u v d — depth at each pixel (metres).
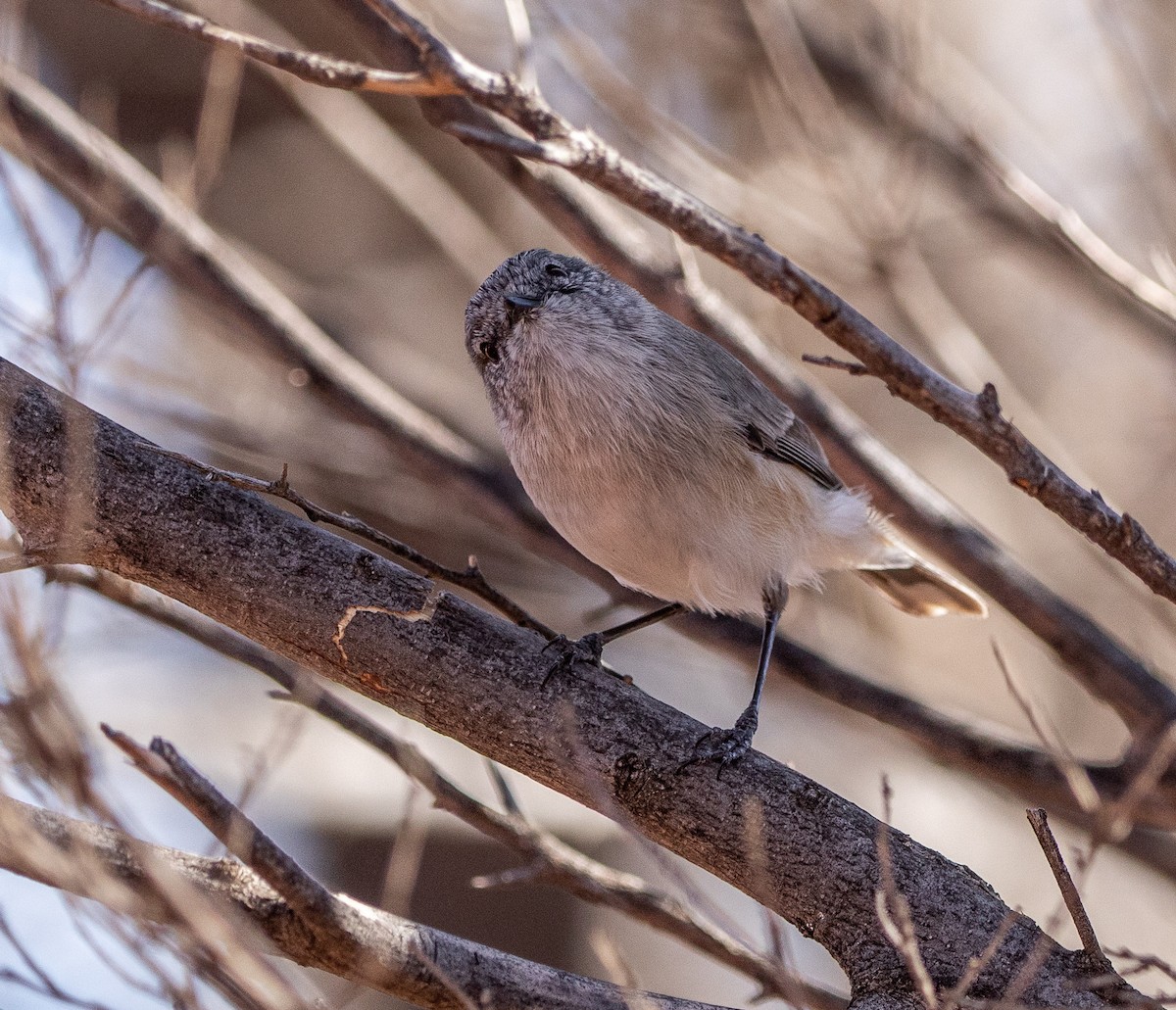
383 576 6.71
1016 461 5.95
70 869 4.86
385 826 15.16
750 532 9.09
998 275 17.50
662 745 6.57
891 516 9.98
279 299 10.92
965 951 6.06
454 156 16.56
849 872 6.25
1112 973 5.90
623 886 7.86
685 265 9.45
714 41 13.75
